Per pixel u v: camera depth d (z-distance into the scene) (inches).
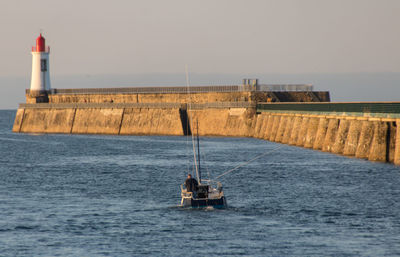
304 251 6830.7
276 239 7298.2
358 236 7426.2
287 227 7859.3
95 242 7313.0
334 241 7204.7
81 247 7116.1
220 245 7081.7
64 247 7130.9
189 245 7101.4
